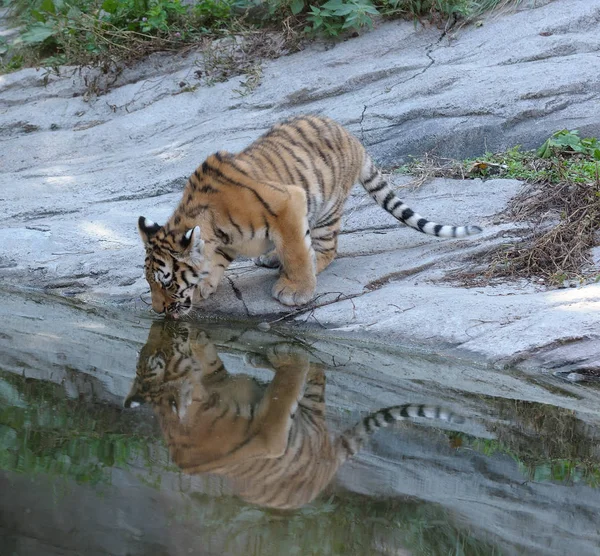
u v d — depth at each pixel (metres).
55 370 9.34
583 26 17.47
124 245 12.91
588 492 6.80
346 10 17.69
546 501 6.60
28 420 7.93
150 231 10.38
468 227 11.54
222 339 10.42
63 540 5.80
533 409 8.47
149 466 6.97
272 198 10.11
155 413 8.20
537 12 17.92
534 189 13.28
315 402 8.56
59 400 8.48
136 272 12.04
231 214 10.11
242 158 10.47
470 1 18.30
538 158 14.32
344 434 7.77
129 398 8.59
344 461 7.20
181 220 10.20
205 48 19.20
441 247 11.96
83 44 20.09
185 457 7.17
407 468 7.09
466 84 16.00
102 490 6.51
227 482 6.72
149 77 19.31
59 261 12.54
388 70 17.03
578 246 11.55
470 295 10.59
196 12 19.94
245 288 11.34
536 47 16.84
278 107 17.06
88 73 19.75
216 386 8.97
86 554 5.61
